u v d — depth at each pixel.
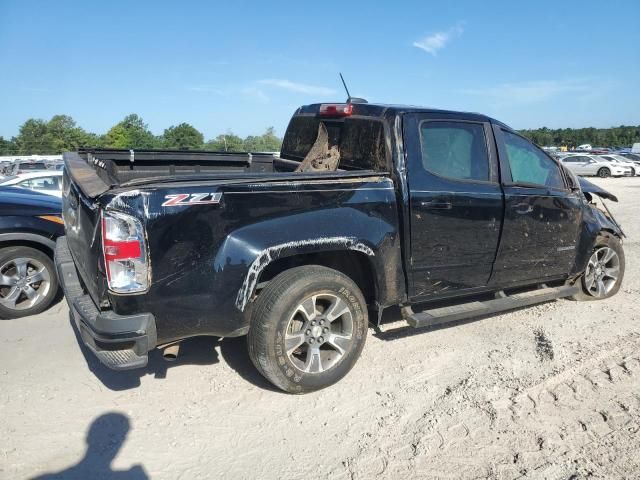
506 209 4.46
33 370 4.02
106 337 3.03
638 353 4.36
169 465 2.96
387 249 3.89
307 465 2.98
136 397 3.65
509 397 3.68
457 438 3.21
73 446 3.10
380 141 4.07
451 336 4.74
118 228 3.00
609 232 5.63
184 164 5.77
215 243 3.23
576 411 3.51
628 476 2.88
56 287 5.25
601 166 30.80
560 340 4.63
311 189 3.57
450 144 4.27
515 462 2.99
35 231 5.04
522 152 4.75
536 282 5.01
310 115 5.24
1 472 2.86
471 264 4.39
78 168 4.12
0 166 22.52
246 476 2.88
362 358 4.28
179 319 3.21
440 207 4.09
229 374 4.00
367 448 3.12
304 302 3.52
